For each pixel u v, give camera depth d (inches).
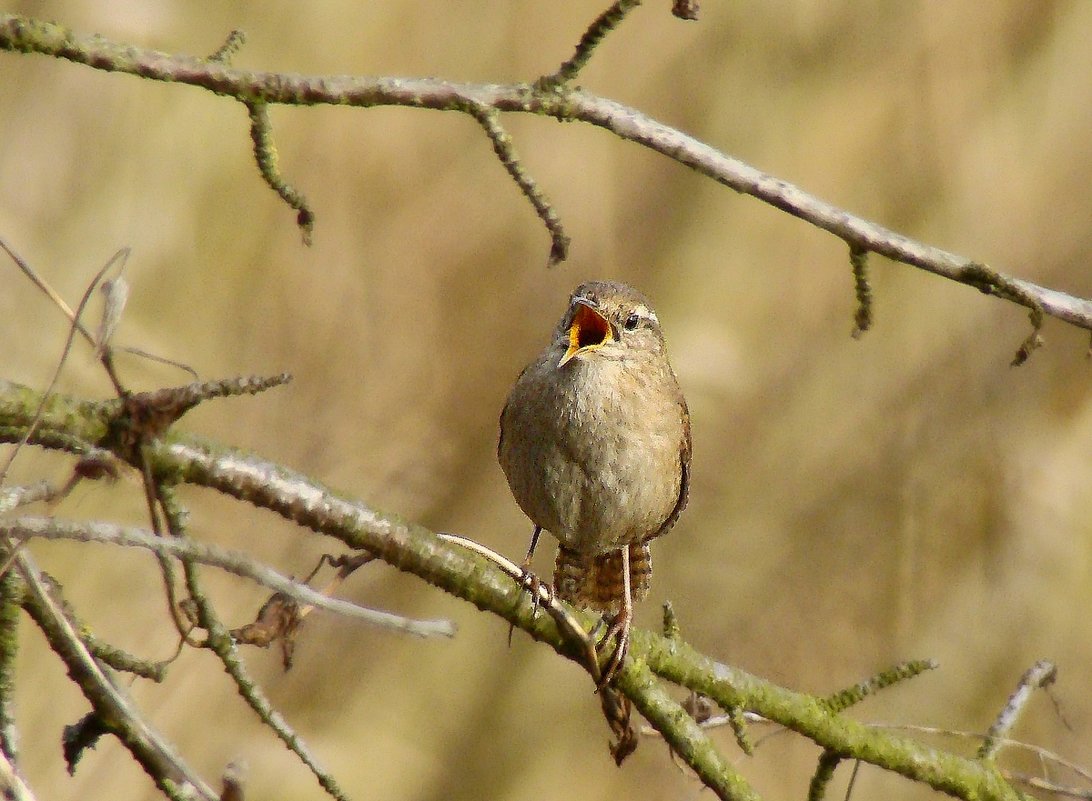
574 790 462.6
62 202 434.6
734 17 503.5
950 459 481.1
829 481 482.3
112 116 448.8
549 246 470.9
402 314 456.4
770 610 469.4
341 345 450.0
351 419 442.0
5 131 440.1
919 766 263.1
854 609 467.2
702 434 486.9
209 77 198.7
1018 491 473.7
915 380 490.3
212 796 185.9
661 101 497.4
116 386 189.9
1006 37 510.3
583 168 480.7
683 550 478.0
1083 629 460.4
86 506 385.4
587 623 243.3
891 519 475.5
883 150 503.5
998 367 490.3
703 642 466.3
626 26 497.0
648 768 472.7
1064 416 485.1
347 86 201.6
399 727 448.5
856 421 487.5
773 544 474.6
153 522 189.8
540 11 482.3
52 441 186.4
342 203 464.1
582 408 298.4
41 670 386.0
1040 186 504.1
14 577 183.2
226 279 445.4
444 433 448.1
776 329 497.0
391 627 169.8
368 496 434.6
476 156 475.8
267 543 420.2
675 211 488.7
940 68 509.0
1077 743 448.5
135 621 395.9
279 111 464.4
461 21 477.1
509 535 450.3
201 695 410.6
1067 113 508.4
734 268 495.2
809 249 498.6
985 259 497.4
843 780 462.9
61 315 408.2
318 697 442.9
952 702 456.1
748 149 497.4
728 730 468.8
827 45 506.3
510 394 313.1
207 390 189.9
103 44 193.9
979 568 468.1
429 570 225.5
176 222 442.9
